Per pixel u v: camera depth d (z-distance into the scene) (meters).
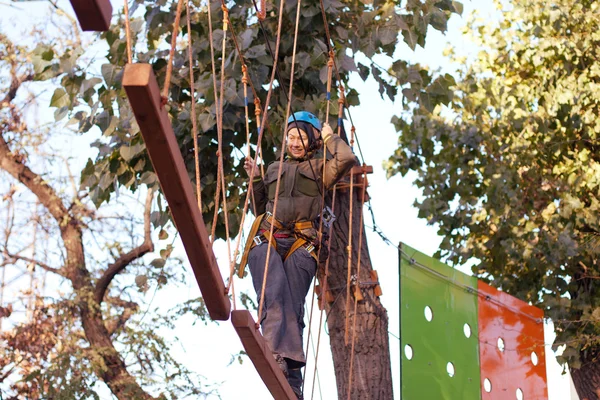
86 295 12.98
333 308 7.11
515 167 12.34
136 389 11.96
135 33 7.28
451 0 7.02
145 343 12.21
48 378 11.64
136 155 7.36
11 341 12.74
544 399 8.30
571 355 10.27
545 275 11.66
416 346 7.37
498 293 8.34
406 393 7.14
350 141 5.96
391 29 6.86
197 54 7.05
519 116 12.16
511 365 8.16
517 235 11.73
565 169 12.02
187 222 2.71
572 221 11.43
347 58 6.75
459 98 12.98
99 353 12.41
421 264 7.63
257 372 3.58
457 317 7.83
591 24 11.91
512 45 12.70
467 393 7.61
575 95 11.64
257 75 6.76
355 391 6.93
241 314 3.19
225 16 3.81
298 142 4.83
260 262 4.56
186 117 6.87
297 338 4.41
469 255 12.48
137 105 2.32
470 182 12.78
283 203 4.70
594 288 11.46
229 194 7.43
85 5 2.18
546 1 12.16
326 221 4.93
